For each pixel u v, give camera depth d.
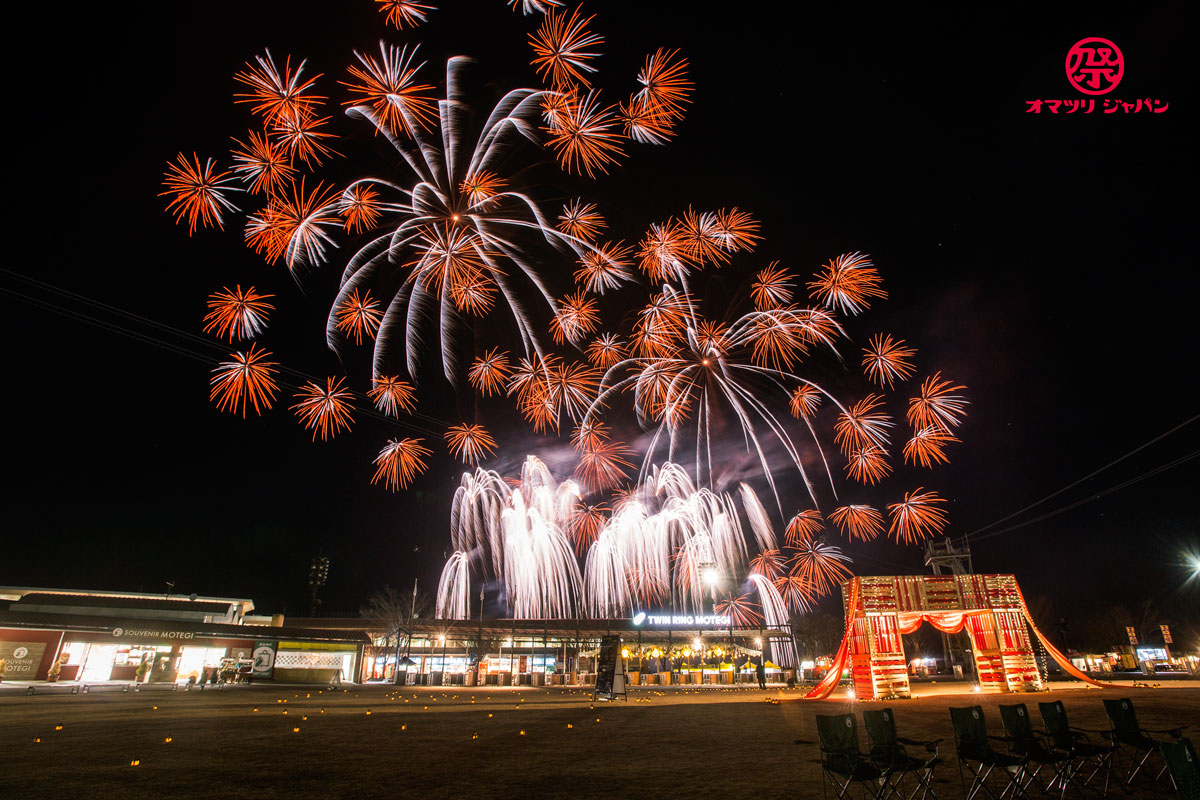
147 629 37.44
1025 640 22.58
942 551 39.09
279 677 40.38
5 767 9.26
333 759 10.04
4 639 33.50
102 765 9.42
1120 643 56.91
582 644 44.72
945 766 9.05
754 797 7.32
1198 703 15.19
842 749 7.07
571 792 7.66
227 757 10.20
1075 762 8.50
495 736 12.74
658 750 10.73
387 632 48.91
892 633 21.70
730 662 45.59
